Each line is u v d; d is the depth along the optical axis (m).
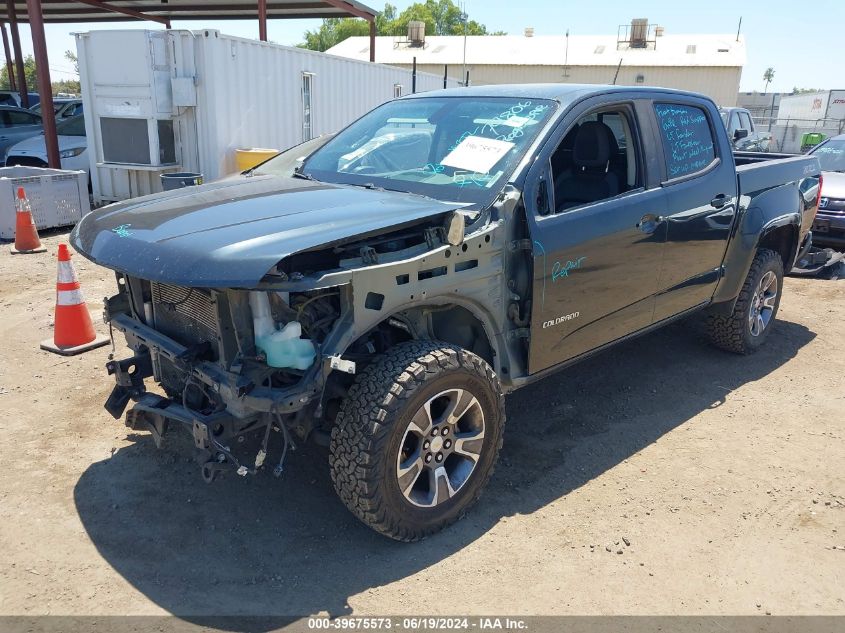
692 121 4.67
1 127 14.98
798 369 5.51
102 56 10.60
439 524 3.26
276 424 3.02
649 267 4.19
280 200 3.30
